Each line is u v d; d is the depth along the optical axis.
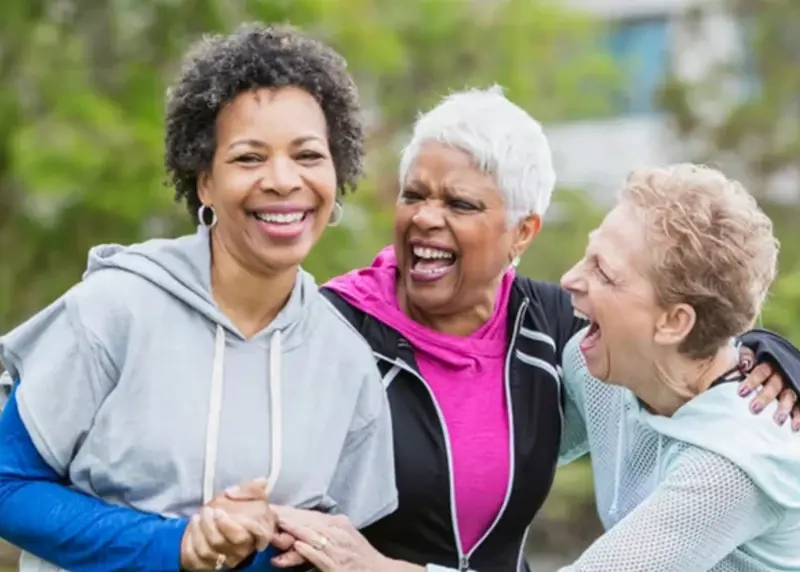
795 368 2.90
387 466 2.96
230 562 2.60
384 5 12.41
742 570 2.87
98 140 9.42
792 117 16.19
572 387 3.25
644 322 2.82
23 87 9.98
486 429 3.18
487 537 3.20
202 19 10.05
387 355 3.15
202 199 2.82
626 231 2.85
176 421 2.68
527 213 3.17
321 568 2.71
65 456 2.67
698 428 2.82
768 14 16.14
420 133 3.16
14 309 10.04
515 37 12.83
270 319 2.83
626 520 2.79
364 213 10.59
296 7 10.27
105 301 2.69
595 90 13.70
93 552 2.62
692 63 16.91
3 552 7.61
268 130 2.71
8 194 10.04
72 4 10.24
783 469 2.77
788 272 15.09
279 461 2.73
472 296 3.18
